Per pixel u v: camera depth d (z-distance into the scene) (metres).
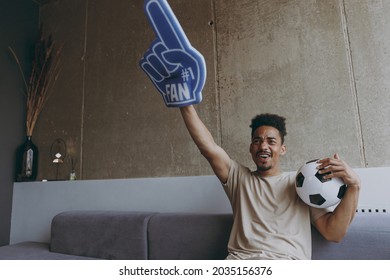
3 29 2.85
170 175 2.34
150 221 1.92
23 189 2.76
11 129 2.82
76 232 2.12
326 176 1.27
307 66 2.02
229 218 1.73
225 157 1.55
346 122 1.87
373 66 1.85
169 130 2.40
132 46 2.69
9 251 2.15
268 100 2.10
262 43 2.18
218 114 2.24
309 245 1.36
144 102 2.54
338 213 1.29
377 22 1.88
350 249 1.39
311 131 1.95
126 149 2.55
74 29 3.04
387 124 1.78
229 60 2.27
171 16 1.08
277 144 1.50
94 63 2.85
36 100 2.99
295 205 1.40
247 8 2.26
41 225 2.64
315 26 2.03
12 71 2.89
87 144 2.74
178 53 1.16
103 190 2.45
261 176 1.52
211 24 2.37
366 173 1.69
